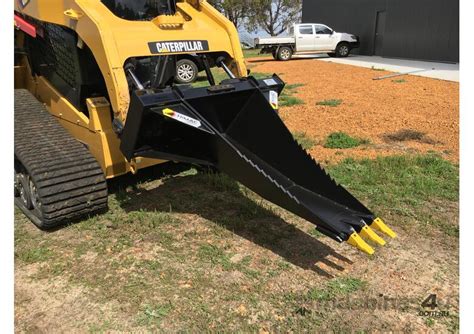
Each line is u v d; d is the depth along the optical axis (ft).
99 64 12.84
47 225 12.92
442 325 9.47
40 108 15.89
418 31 64.28
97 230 13.39
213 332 9.26
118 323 9.59
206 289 10.66
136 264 11.72
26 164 12.75
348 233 10.50
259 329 9.36
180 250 12.37
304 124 26.04
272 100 13.75
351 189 16.22
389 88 38.14
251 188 12.68
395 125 25.29
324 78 46.78
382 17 73.61
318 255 12.07
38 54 16.56
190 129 12.88
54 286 10.88
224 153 12.73
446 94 34.32
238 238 12.96
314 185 12.58
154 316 9.76
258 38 70.59
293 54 72.95
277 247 12.47
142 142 12.42
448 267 11.51
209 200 15.43
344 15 83.10
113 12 14.26
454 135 22.99
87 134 14.20
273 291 10.57
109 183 16.80
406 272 11.31
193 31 15.02
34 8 15.37
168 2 16.07
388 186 16.44
